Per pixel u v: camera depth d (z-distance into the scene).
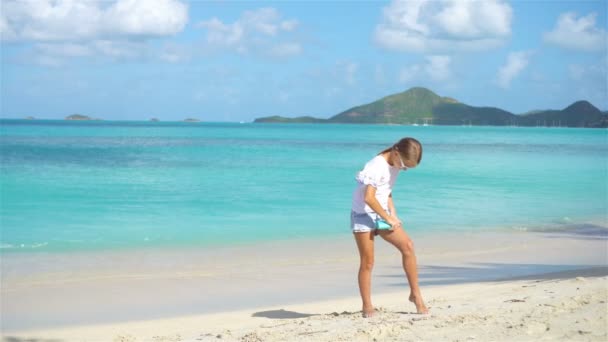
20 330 6.07
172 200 18.20
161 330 5.94
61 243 11.49
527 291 6.49
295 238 12.24
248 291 7.87
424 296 7.04
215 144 65.31
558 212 16.84
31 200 17.78
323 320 5.53
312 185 22.91
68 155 40.47
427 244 11.95
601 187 23.77
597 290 5.95
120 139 75.69
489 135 139.12
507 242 12.23
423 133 158.62
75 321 6.45
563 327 4.23
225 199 18.58
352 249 11.14
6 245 11.23
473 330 4.36
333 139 93.00
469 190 22.19
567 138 115.50
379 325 4.79
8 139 69.44
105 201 17.78
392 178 5.28
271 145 65.12
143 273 9.02
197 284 8.31
